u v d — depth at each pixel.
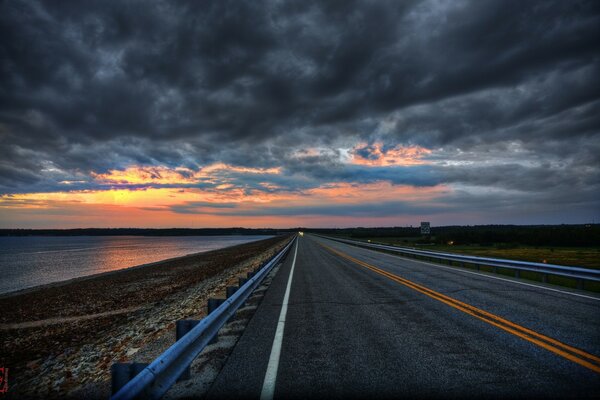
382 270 14.56
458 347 4.55
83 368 6.32
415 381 3.54
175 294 16.11
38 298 18.94
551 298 7.85
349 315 6.59
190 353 3.77
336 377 3.70
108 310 14.02
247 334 5.48
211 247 93.44
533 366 3.84
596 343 4.57
